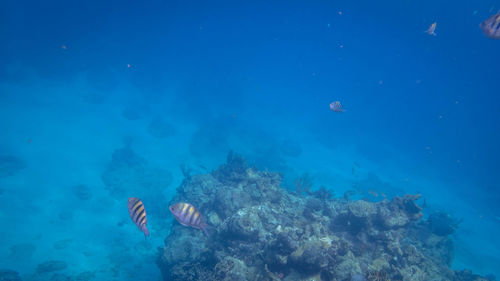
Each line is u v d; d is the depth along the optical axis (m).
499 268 17.06
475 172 50.28
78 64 37.19
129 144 22.73
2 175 14.12
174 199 12.45
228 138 28.91
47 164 16.62
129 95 36.53
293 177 22.98
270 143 31.06
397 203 11.73
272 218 9.69
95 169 17.70
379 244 9.77
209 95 44.62
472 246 19.28
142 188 16.47
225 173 14.09
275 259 7.12
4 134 18.38
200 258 8.16
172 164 21.09
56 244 10.93
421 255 10.05
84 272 9.88
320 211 12.48
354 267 7.09
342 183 25.89
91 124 24.55
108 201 14.70
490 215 28.41
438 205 27.09
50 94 28.48
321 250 6.71
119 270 10.38
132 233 12.77
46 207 12.99
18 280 8.75
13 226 11.20
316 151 36.28
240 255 8.02
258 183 12.28
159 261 9.66
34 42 38.66
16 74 29.69
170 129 27.75
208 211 11.35
